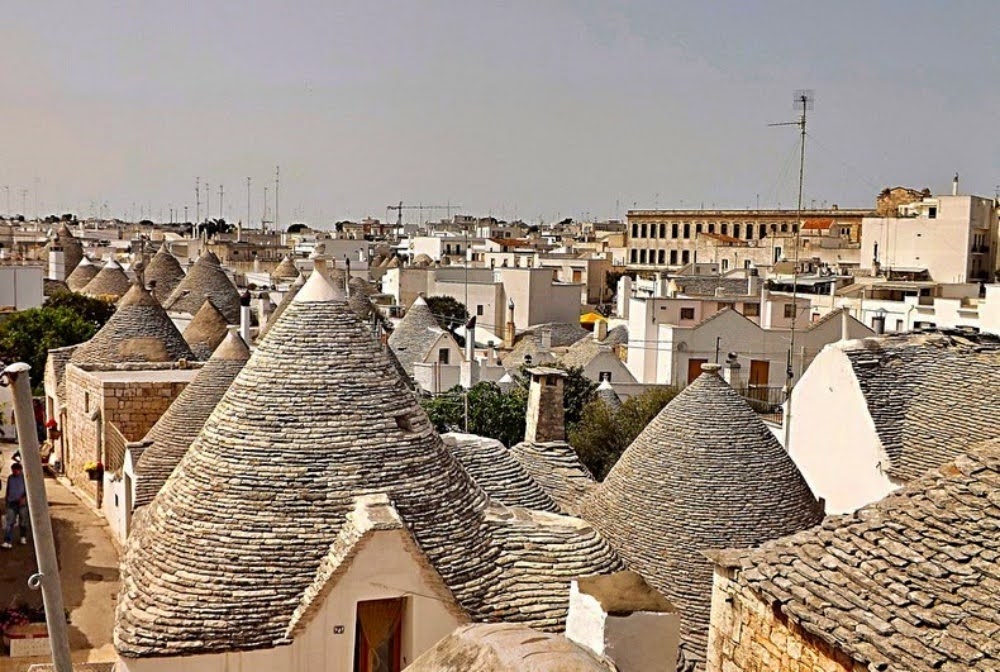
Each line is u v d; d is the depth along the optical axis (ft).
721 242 327.88
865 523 35.55
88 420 104.99
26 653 66.18
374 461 42.27
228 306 168.66
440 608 39.70
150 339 113.80
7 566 82.58
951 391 69.87
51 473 115.85
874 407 70.38
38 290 172.14
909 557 32.99
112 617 72.90
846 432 72.59
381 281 288.51
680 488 62.13
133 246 330.75
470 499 44.65
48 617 27.32
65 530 93.35
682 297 175.73
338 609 38.37
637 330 176.35
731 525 60.54
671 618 29.07
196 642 37.50
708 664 39.01
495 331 241.55
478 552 42.45
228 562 39.32
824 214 334.24
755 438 64.18
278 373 43.62
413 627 39.50
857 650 30.37
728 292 201.05
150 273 192.03
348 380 43.86
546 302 244.83
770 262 302.66
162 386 100.27
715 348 156.66
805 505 62.95
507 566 42.96
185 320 159.02
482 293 243.19
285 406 42.80
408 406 44.96
